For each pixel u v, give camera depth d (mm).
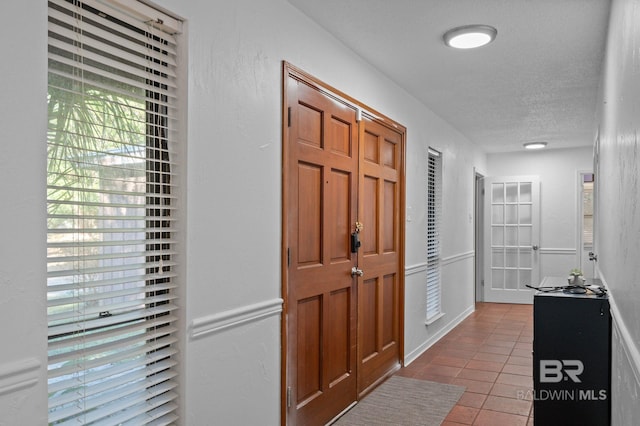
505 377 3771
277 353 2387
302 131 2613
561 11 2496
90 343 1559
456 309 5801
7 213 1251
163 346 1781
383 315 3723
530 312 6555
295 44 2512
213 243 1951
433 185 5180
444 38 2867
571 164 7180
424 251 4613
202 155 1888
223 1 1996
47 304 1350
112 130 1656
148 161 1778
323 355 2822
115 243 1589
